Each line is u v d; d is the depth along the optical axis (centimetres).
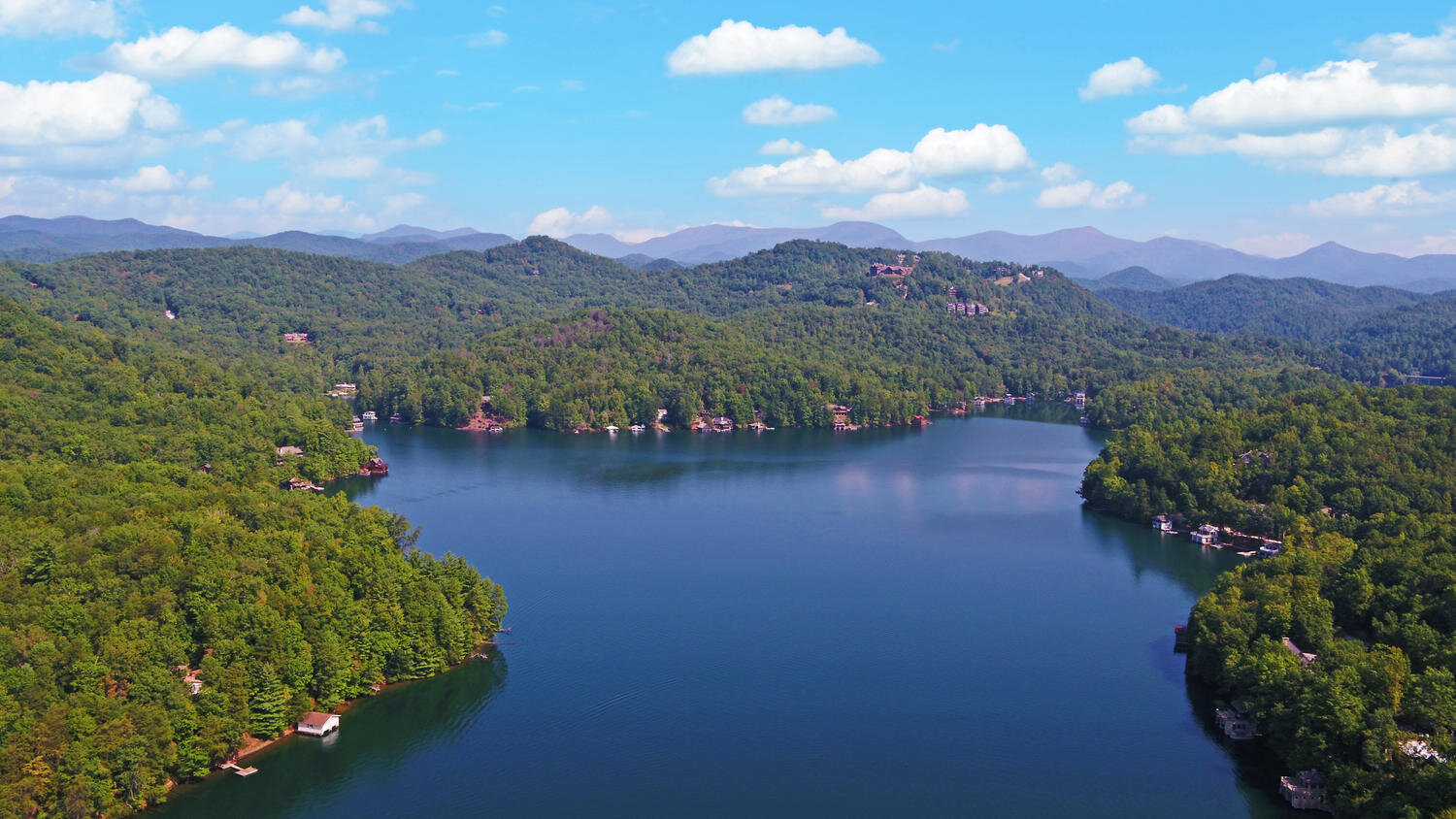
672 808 14850
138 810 14450
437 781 15500
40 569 17112
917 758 16288
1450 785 12800
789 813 14762
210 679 15850
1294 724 15362
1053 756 16350
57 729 13712
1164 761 16175
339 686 17275
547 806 14875
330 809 14700
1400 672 15450
